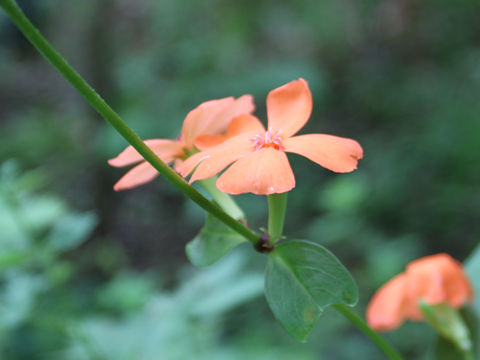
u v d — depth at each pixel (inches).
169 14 327.6
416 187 245.9
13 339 120.8
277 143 45.7
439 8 342.0
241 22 315.9
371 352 162.1
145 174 51.2
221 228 53.0
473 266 69.0
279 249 49.9
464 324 65.9
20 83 423.2
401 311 71.5
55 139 329.4
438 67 330.6
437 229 230.4
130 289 145.5
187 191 45.7
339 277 48.6
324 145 43.9
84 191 290.4
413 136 273.4
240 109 55.1
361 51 351.6
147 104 300.4
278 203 49.4
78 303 169.2
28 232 100.2
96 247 240.1
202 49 317.4
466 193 236.4
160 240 259.3
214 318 114.7
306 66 298.0
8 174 100.7
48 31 391.9
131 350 98.6
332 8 323.9
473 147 249.0
